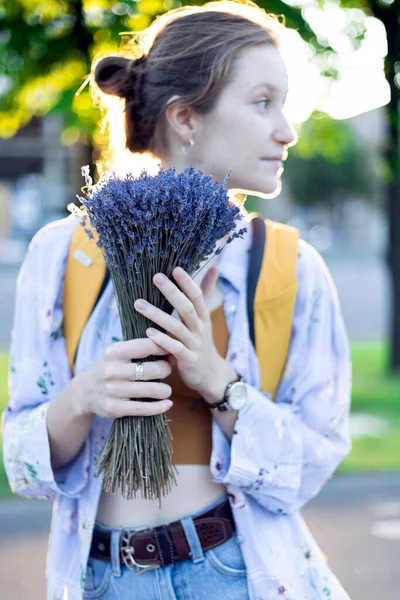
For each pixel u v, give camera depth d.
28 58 8.22
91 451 1.90
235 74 1.88
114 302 1.93
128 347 1.74
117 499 1.87
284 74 1.93
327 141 10.98
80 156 8.55
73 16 7.95
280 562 1.86
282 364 1.93
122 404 1.73
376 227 49.19
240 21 1.92
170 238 1.71
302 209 46.28
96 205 1.70
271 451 1.84
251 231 1.99
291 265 1.94
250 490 1.84
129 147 2.05
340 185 41.75
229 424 1.84
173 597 1.82
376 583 5.12
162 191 1.67
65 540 1.93
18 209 34.53
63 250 1.97
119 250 1.73
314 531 6.13
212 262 1.95
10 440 1.92
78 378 1.80
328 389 1.97
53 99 8.30
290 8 7.96
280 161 1.94
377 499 6.85
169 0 7.68
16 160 23.08
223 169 1.92
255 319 1.91
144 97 1.97
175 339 1.77
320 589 1.92
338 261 36.97
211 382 1.81
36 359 1.95
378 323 16.98
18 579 5.22
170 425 1.87
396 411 9.39
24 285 1.98
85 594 1.90
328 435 1.98
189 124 1.93
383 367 12.12
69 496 1.89
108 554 1.86
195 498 1.86
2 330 15.37
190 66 1.91
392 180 10.79
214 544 1.84
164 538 1.82
